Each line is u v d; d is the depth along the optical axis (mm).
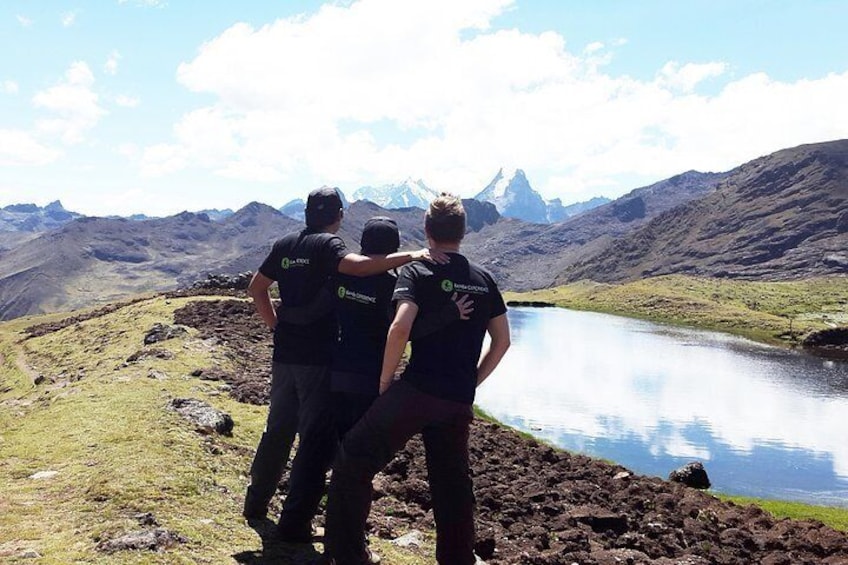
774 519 14906
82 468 9328
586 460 18438
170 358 20656
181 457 10016
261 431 13758
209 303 36500
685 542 12031
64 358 30641
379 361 7121
